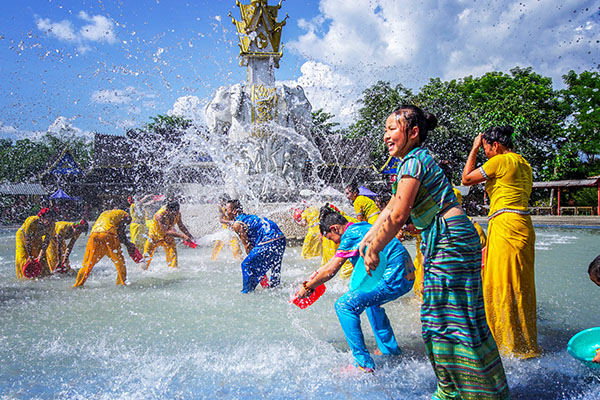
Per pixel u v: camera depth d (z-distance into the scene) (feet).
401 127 7.57
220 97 35.96
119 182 70.33
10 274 20.44
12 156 68.28
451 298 7.10
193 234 34.12
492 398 6.88
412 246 30.22
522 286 9.86
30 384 8.13
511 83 113.09
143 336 11.02
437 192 7.27
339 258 10.13
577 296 15.23
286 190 35.73
